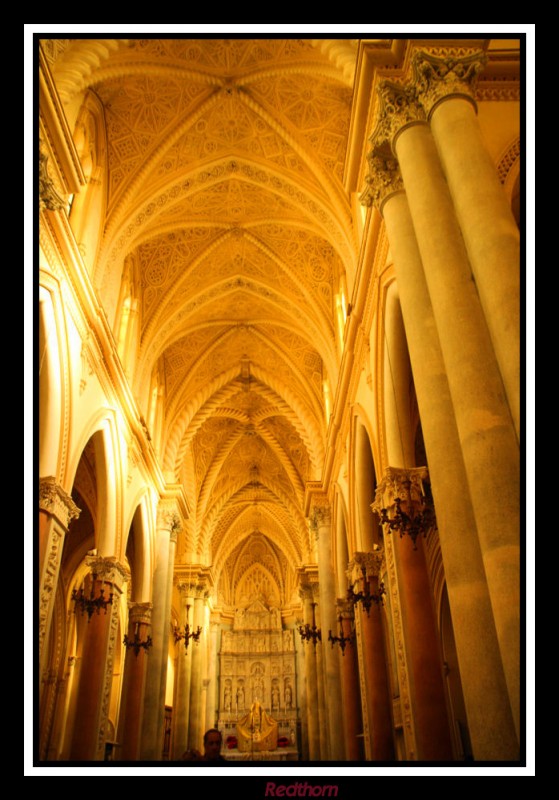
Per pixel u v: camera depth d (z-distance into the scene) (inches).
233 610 1384.1
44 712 678.5
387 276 379.9
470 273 224.5
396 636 351.6
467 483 212.5
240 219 624.1
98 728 451.2
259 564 1423.5
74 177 365.4
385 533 378.3
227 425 994.1
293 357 792.9
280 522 1250.0
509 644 159.3
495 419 191.0
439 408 232.1
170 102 502.9
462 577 195.6
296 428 828.6
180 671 951.6
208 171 557.9
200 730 966.4
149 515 676.1
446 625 596.1
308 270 653.3
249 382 844.6
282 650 1316.4
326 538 745.0
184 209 596.7
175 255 645.9
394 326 382.0
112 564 498.9
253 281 691.4
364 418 468.8
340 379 555.2
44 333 360.8
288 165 541.3
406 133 269.1
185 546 1042.7
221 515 1161.4
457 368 205.5
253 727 1131.3
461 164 234.8
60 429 378.9
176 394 804.0
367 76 299.0
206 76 486.9
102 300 498.0
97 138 498.3
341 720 637.3
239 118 522.3
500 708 171.6
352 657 611.5
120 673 850.8
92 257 480.1
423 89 268.8
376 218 378.9
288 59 469.4
